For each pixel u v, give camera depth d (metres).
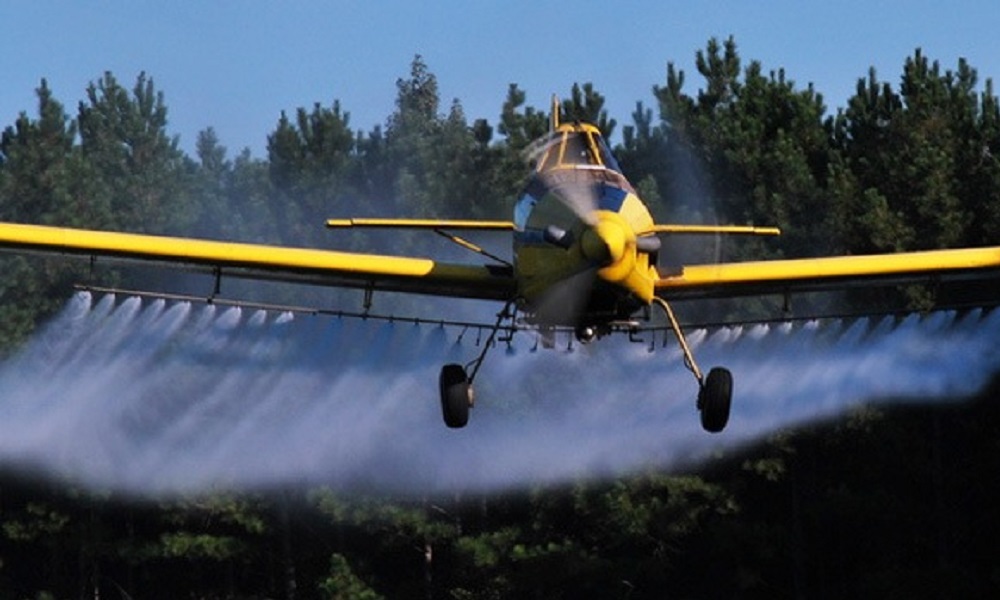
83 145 172.25
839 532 131.12
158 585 153.75
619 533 127.75
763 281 65.94
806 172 137.62
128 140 171.00
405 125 159.12
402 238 150.12
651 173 147.12
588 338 59.41
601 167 59.09
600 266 55.81
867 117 146.50
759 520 131.12
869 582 123.81
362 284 67.12
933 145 139.25
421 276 65.12
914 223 134.38
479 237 149.50
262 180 159.88
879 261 67.00
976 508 129.75
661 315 128.62
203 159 174.12
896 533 127.38
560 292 57.41
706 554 132.25
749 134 141.50
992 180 134.75
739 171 141.12
